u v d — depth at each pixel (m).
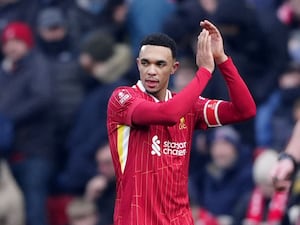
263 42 36.19
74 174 34.75
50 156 35.38
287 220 30.59
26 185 35.03
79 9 37.19
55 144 35.47
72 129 35.31
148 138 21.41
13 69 35.62
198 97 21.41
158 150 21.44
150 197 21.41
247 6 36.03
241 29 35.97
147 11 36.53
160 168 21.42
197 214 32.47
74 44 36.41
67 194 35.09
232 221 32.91
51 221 35.09
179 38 34.75
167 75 21.36
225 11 35.62
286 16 38.16
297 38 37.62
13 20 37.62
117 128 21.56
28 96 35.38
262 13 36.53
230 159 33.56
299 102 34.88
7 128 34.91
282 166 22.73
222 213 33.22
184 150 21.67
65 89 35.47
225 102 21.92
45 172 35.12
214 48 21.58
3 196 34.50
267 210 32.12
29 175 35.06
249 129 35.31
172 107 20.83
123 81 35.25
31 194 34.97
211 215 33.22
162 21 36.50
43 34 36.12
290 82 35.75
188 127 21.75
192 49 34.53
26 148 35.19
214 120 21.89
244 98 21.66
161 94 21.50
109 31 37.00
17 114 35.12
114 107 21.50
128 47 36.31
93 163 34.69
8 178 34.72
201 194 33.75
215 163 33.69
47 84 35.38
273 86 35.91
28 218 34.88
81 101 35.38
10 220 34.56
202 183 33.88
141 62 21.36
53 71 35.59
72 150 35.00
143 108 21.02
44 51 36.22
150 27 36.50
